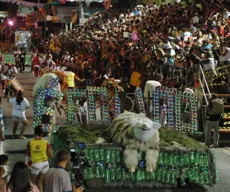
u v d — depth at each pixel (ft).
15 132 52.31
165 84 64.75
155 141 35.32
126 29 107.65
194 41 74.69
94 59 93.50
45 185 24.75
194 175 36.63
